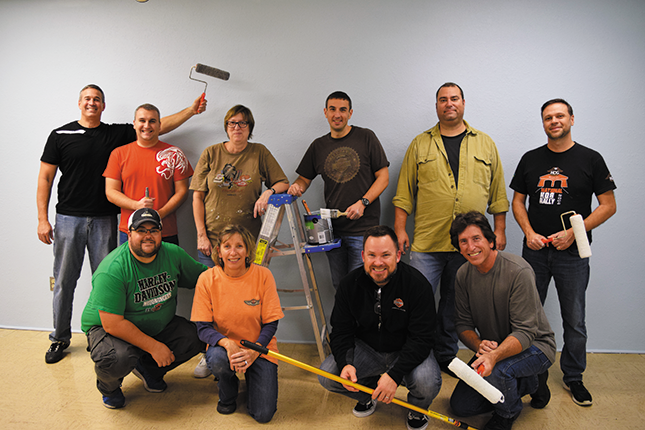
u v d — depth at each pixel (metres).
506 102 2.67
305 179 2.70
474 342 2.04
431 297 1.97
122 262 2.05
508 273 1.94
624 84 2.58
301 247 2.48
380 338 2.06
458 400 2.08
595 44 2.57
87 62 2.91
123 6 2.84
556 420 2.06
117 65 2.89
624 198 2.65
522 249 2.54
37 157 2.99
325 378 2.05
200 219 2.63
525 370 1.93
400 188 2.55
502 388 1.90
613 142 2.63
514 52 2.63
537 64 2.62
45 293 3.08
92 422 2.04
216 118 2.88
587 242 2.07
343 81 2.76
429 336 1.94
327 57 2.76
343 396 2.30
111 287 2.01
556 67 2.62
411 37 2.68
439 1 2.64
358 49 2.73
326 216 2.44
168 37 2.84
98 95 2.67
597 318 2.75
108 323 2.02
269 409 2.04
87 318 2.12
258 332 2.14
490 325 2.04
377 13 2.69
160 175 2.65
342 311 2.06
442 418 1.95
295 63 2.78
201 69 2.65
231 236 2.00
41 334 3.04
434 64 2.69
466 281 2.05
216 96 2.86
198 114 2.88
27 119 2.98
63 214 2.69
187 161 2.78
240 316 2.06
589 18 2.56
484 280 1.99
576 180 2.20
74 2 2.87
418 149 2.49
